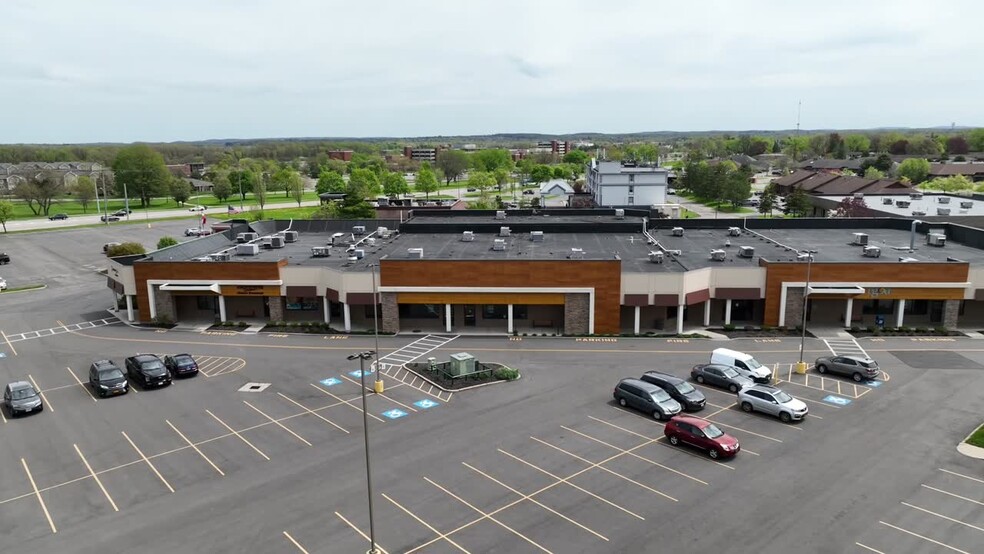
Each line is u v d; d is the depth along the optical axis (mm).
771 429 38094
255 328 60688
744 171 182875
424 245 70188
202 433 38188
